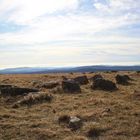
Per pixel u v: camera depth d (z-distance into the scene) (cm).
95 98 3188
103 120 2258
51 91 3781
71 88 3781
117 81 4597
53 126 2172
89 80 4991
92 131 1997
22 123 2245
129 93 3500
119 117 2327
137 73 6284
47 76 6088
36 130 2056
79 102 3044
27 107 2920
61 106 2888
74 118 2225
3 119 2397
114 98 3262
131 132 1973
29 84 4566
